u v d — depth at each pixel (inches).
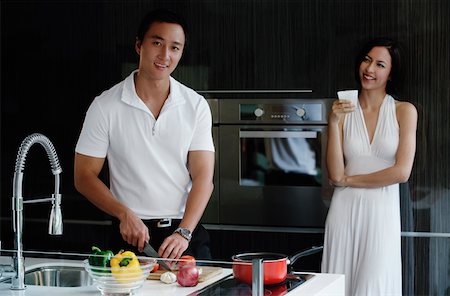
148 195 137.5
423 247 189.6
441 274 189.0
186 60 202.5
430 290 189.5
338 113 179.6
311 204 196.5
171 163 137.7
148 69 135.3
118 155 138.4
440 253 188.9
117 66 206.7
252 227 198.4
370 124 180.9
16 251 109.3
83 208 208.8
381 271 175.0
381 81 181.2
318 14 194.5
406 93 190.9
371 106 181.9
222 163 200.8
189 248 134.6
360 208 177.0
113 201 133.7
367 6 192.1
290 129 196.7
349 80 193.5
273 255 111.5
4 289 107.8
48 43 210.4
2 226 214.5
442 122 189.3
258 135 197.5
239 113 199.5
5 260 109.6
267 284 106.3
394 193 178.4
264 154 198.7
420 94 190.1
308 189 196.4
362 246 176.7
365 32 192.4
